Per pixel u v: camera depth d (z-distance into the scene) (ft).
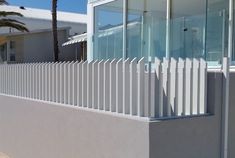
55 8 71.82
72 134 20.07
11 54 83.30
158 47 34.55
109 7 43.32
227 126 16.88
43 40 85.87
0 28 88.17
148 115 15.64
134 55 37.73
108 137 17.11
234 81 17.37
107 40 42.16
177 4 35.78
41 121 23.70
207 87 16.80
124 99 16.83
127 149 15.88
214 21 29.37
